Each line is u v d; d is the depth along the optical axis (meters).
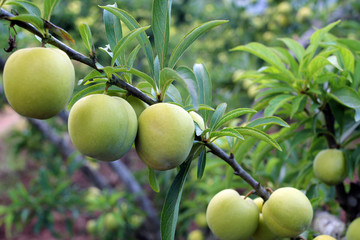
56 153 1.30
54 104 0.28
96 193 1.13
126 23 0.33
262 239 0.38
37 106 0.28
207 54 1.41
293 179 0.58
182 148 0.31
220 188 0.53
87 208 1.02
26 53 0.28
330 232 0.47
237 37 1.36
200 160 0.35
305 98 0.45
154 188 0.37
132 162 1.58
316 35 0.43
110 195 1.05
